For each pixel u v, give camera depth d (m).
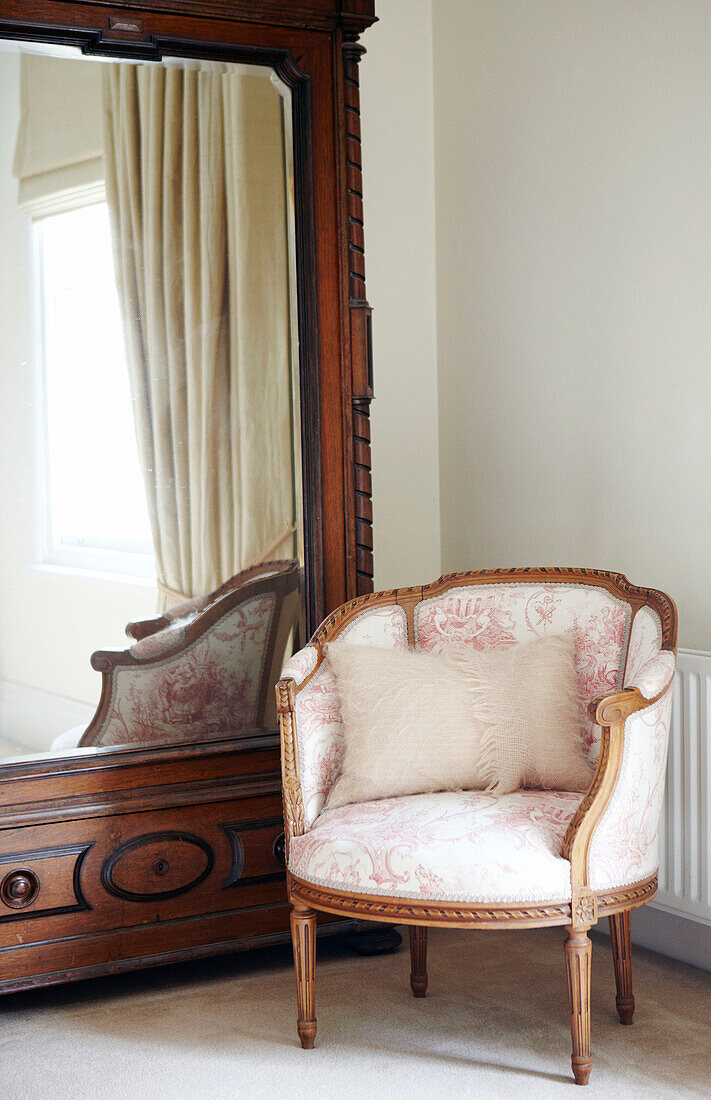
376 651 2.24
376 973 2.47
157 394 2.45
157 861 2.39
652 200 2.55
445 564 3.37
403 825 1.96
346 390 2.60
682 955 2.49
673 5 2.47
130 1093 1.95
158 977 2.50
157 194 2.44
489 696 2.13
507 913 1.84
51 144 2.34
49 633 2.36
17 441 2.33
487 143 3.10
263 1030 2.19
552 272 2.88
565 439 2.87
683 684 2.34
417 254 3.33
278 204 2.54
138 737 2.44
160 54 2.41
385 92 3.25
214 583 2.50
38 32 2.29
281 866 2.51
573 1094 1.89
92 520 2.39
